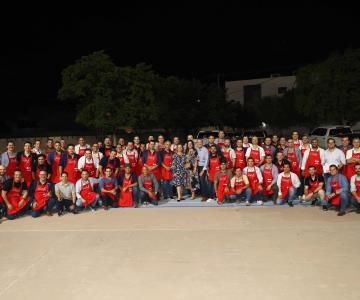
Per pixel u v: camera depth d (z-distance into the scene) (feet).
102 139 97.19
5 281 19.20
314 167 34.83
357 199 31.24
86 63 85.51
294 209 33.88
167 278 19.06
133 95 87.92
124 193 36.68
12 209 32.53
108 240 25.75
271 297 16.76
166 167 40.24
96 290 17.89
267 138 40.98
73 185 34.45
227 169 38.40
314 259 21.21
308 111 101.24
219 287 17.89
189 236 26.23
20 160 36.99
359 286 17.71
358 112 94.89
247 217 31.24
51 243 25.36
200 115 123.13
